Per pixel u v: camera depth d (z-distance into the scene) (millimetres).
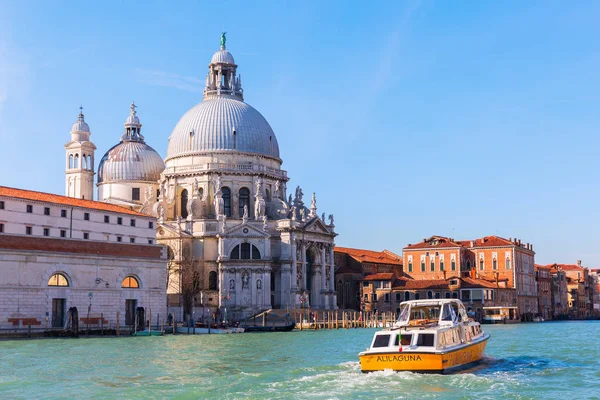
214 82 164250
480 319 161750
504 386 46906
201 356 69312
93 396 44750
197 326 117250
